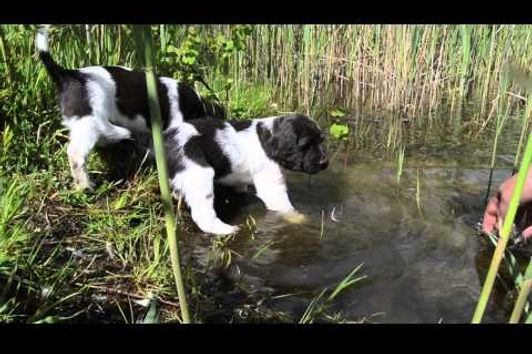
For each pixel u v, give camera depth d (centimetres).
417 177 122
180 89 125
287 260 93
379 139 159
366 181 127
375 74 203
